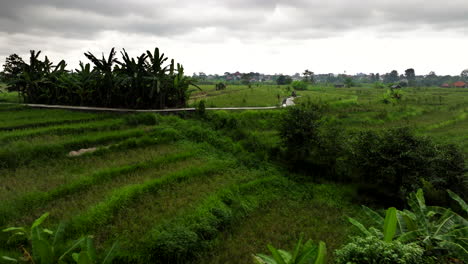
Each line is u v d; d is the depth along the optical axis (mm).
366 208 9422
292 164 17578
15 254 7105
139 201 10750
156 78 22406
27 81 25781
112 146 15852
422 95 61188
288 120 17484
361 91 71812
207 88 73188
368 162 13727
